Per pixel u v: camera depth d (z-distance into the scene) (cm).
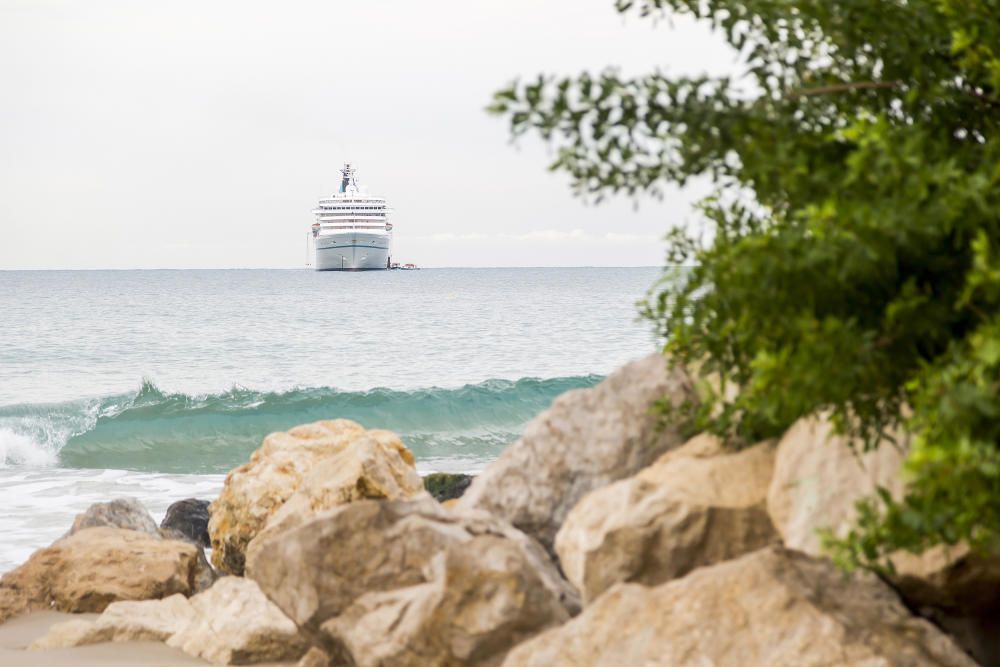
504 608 1379
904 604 1202
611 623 1184
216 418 8900
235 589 2388
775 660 1069
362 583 1507
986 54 1065
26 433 8456
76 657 2195
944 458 867
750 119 1102
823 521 1208
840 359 949
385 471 2497
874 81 1172
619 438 1670
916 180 941
